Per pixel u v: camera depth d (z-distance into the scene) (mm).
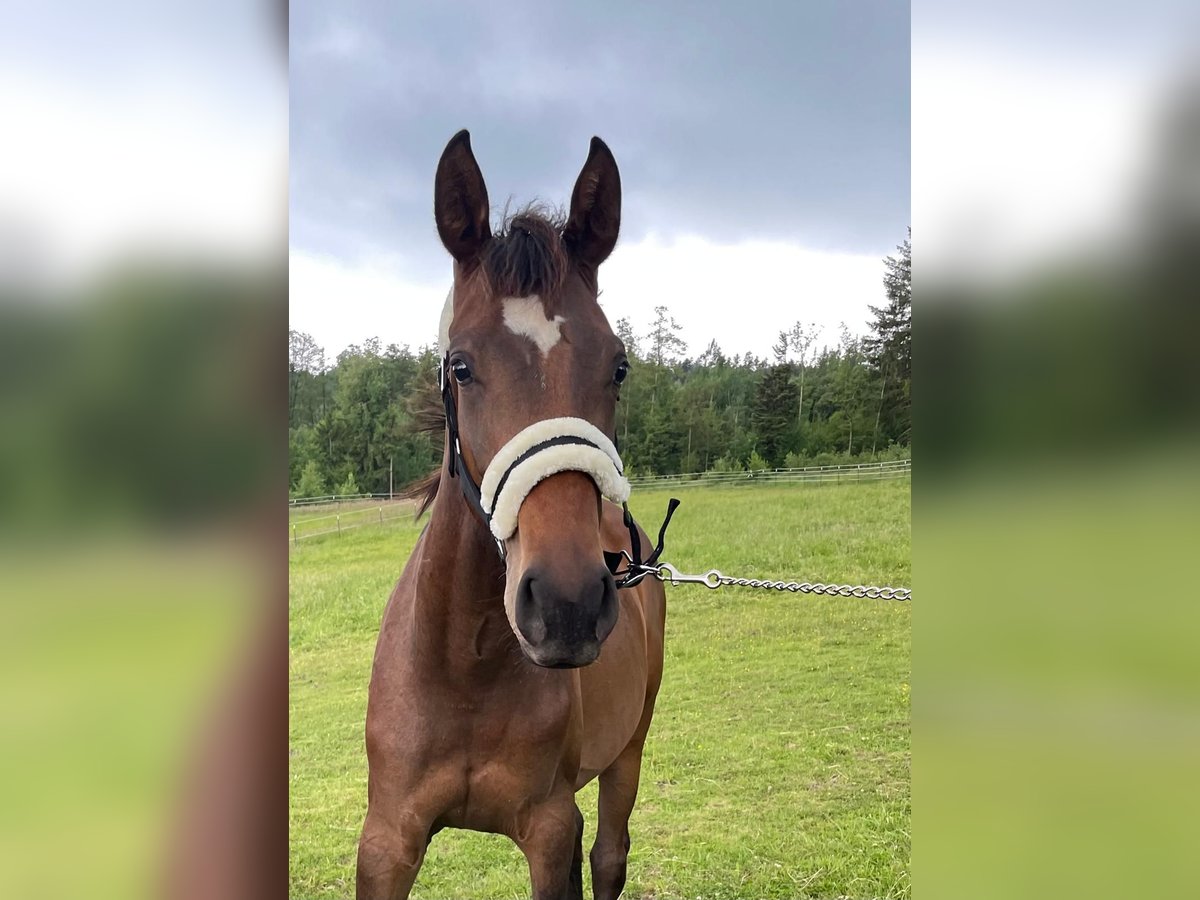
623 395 14422
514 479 1319
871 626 6863
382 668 1716
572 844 1755
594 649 1242
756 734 4895
